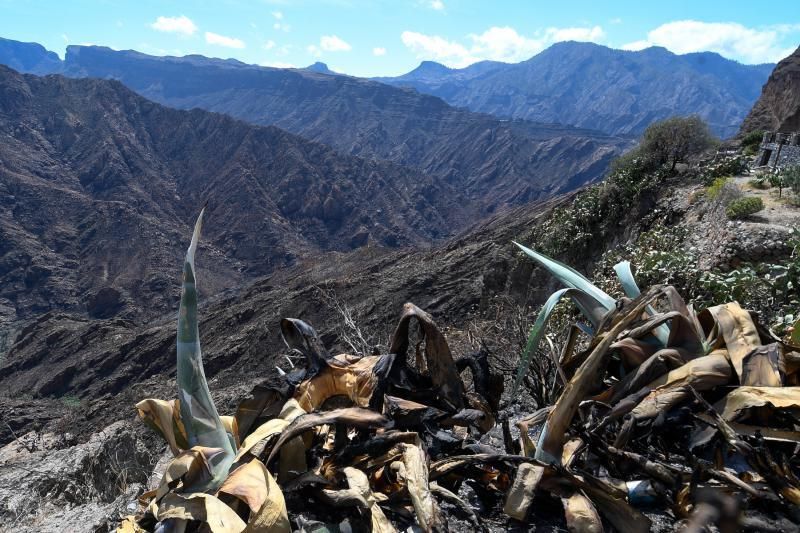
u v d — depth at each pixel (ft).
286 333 8.76
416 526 6.51
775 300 27.96
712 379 7.48
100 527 10.58
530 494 6.73
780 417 7.39
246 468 6.29
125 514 10.58
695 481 6.66
